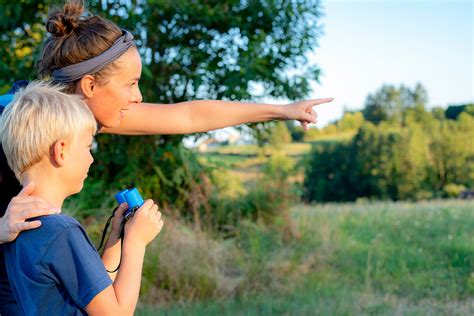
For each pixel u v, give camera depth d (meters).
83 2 2.23
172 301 5.48
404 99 39.69
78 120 1.87
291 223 7.62
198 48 6.77
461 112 30.12
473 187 27.36
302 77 6.65
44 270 1.76
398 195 27.47
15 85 2.34
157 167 6.99
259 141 7.25
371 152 27.95
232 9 6.90
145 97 6.52
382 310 5.24
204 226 6.97
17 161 1.88
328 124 40.69
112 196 6.38
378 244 7.60
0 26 6.66
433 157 27.84
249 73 6.29
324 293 5.87
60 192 1.89
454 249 7.33
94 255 1.81
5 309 1.96
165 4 6.31
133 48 2.20
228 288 5.83
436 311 5.31
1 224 1.82
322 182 28.16
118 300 1.81
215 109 2.55
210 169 7.77
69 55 2.11
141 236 1.95
